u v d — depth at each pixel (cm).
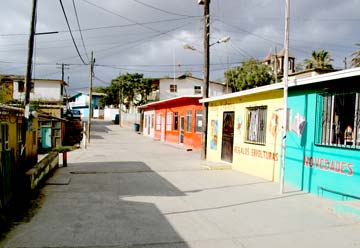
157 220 568
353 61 2688
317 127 767
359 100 656
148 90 4484
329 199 723
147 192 790
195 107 2067
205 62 1450
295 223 561
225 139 1307
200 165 1278
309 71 2611
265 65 3838
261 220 577
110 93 6353
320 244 466
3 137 688
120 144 2350
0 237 468
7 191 622
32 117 1024
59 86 3897
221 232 512
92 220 557
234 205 678
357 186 650
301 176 824
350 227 541
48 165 980
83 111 6912
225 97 1222
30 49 952
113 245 450
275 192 801
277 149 934
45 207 632
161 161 1412
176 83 4003
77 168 1172
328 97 739
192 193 788
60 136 2138
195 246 454
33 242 452
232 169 1196
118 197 731
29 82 943
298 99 833
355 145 666
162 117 2848
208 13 1426
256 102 1050
